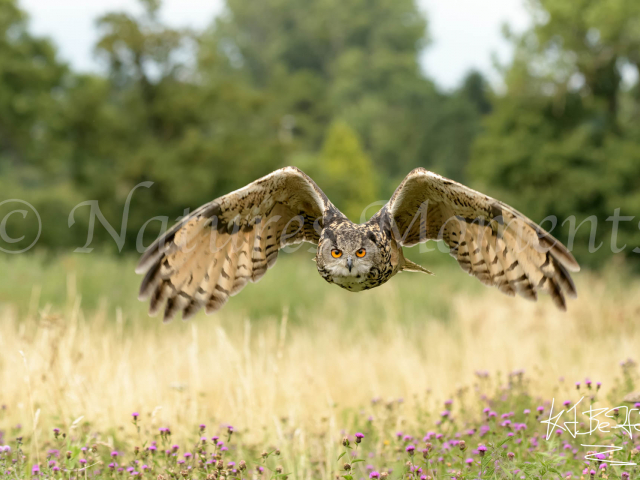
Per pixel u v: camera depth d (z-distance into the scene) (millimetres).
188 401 13125
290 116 114062
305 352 18719
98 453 11312
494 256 11180
